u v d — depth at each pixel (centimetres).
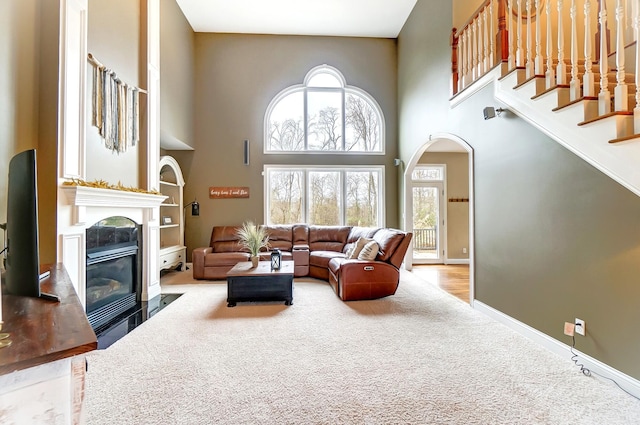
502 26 311
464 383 203
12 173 142
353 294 390
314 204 654
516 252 292
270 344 262
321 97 658
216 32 629
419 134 534
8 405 78
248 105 634
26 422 81
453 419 169
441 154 662
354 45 654
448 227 661
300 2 542
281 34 641
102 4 327
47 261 257
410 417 170
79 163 285
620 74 199
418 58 537
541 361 232
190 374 213
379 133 659
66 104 268
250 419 168
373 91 658
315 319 323
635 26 201
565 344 239
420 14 527
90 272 307
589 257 219
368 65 657
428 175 666
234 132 631
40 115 261
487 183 336
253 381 205
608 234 206
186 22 577
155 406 178
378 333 286
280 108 650
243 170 631
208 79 627
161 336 278
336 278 417
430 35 486
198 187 623
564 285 240
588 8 221
